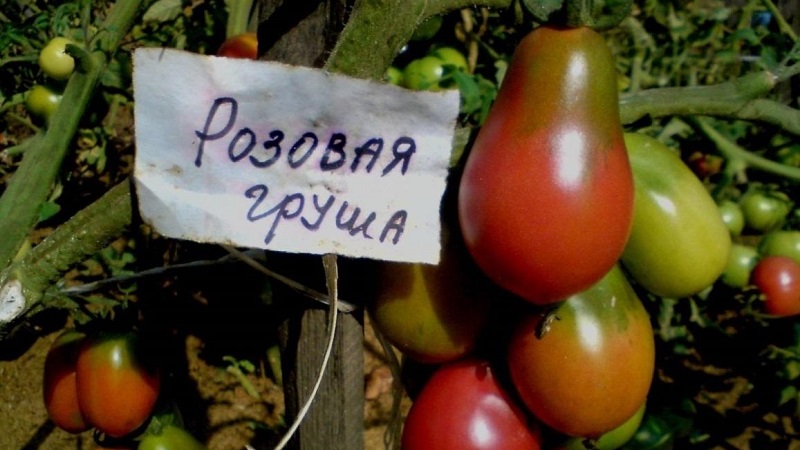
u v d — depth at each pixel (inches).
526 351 12.9
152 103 11.3
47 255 13.0
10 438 30.1
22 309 13.1
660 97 14.3
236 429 31.5
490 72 31.1
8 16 32.9
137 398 18.8
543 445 14.4
